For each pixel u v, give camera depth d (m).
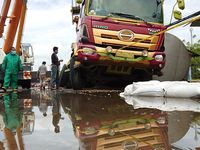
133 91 6.80
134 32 8.72
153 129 2.92
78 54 8.59
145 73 9.42
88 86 9.83
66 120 3.62
